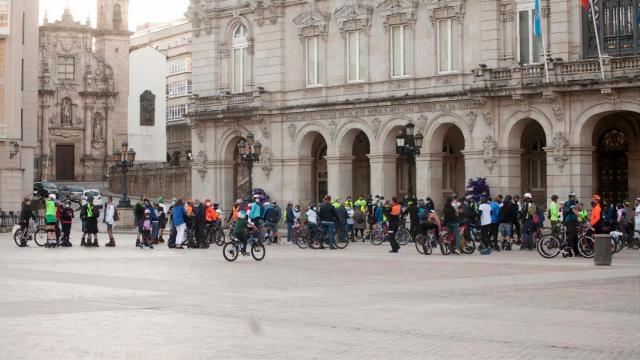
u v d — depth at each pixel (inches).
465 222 1930.4
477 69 2588.6
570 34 2482.8
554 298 1083.9
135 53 5408.5
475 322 892.0
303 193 3090.6
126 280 1327.5
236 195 3331.7
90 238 2225.6
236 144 3309.5
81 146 5989.2
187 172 4547.2
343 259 1775.3
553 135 2472.9
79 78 5989.2
